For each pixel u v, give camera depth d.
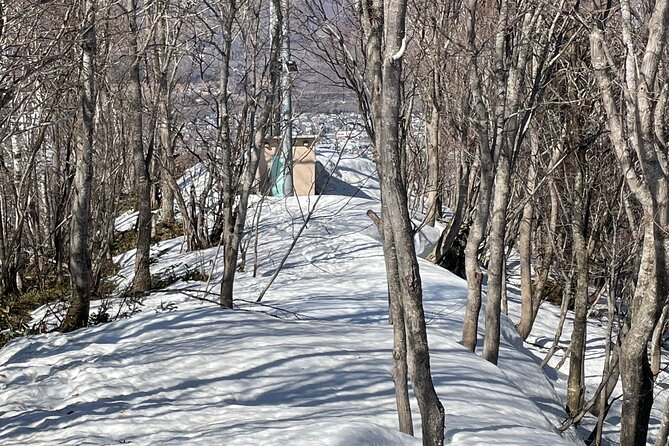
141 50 16.38
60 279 22.02
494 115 12.48
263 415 8.55
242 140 21.20
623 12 8.38
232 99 21.31
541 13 12.34
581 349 14.48
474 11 11.98
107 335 11.99
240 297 17.28
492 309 12.08
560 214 19.16
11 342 11.85
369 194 38.47
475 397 9.52
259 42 19.27
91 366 10.36
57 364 10.73
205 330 12.08
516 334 17.17
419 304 6.17
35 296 19.95
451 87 17.53
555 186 17.03
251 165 15.51
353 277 19.39
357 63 12.85
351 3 11.74
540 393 12.54
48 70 13.14
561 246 21.19
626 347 9.16
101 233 22.36
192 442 7.61
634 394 9.20
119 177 24.58
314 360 10.50
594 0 10.02
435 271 19.73
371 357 10.73
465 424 8.27
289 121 18.98
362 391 9.40
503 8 12.12
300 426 7.86
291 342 11.27
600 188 16.34
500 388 10.06
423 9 15.38
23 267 22.42
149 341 11.70
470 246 12.30
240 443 7.49
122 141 24.72
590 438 12.83
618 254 15.48
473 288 12.38
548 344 20.42
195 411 8.77
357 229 24.52
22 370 10.43
